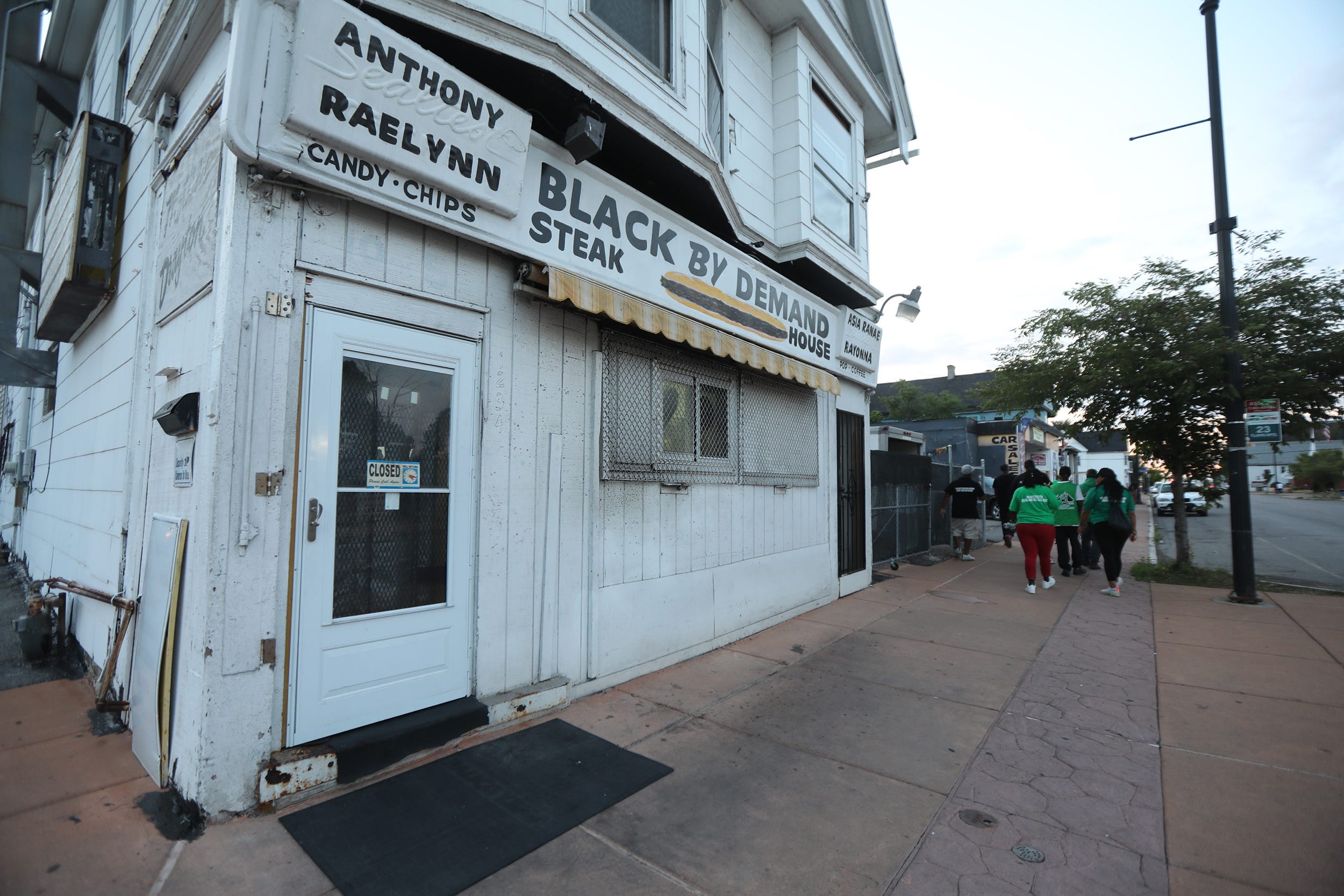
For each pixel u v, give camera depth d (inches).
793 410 269.0
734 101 243.4
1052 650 212.7
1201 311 324.8
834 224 304.2
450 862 95.4
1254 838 103.0
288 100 104.3
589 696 167.6
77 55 289.0
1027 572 311.3
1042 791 120.3
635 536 184.4
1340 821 107.4
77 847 97.0
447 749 131.4
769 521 248.8
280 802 107.6
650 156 187.8
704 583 211.0
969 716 156.9
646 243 181.8
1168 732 146.6
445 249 137.3
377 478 125.6
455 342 139.5
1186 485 375.9
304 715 113.3
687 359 207.0
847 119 321.4
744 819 110.2
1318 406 330.6
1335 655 201.9
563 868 95.3
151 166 170.4
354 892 87.7
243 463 106.5
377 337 125.5
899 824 108.7
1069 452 1246.3
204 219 123.1
